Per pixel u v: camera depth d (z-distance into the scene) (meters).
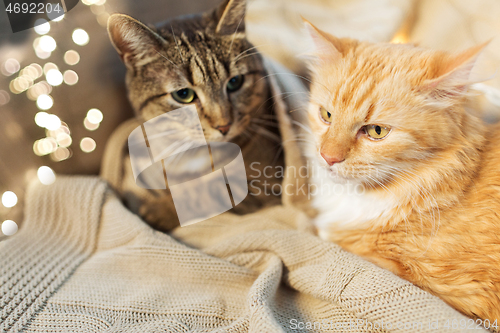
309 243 0.93
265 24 1.20
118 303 0.85
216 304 0.85
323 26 1.17
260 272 0.94
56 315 0.82
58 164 1.21
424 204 0.85
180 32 1.05
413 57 0.84
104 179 1.16
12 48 1.14
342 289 0.78
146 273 0.95
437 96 0.79
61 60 1.18
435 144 0.80
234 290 0.91
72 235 1.07
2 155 1.14
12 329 0.78
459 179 0.82
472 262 0.81
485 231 0.81
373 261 0.89
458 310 0.80
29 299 0.85
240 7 1.06
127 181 1.17
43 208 1.08
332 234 1.02
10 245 0.98
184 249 0.94
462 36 1.02
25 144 1.17
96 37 1.19
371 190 0.94
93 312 0.83
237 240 0.97
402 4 1.12
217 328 0.77
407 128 0.80
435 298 0.71
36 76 1.16
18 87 1.14
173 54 1.02
